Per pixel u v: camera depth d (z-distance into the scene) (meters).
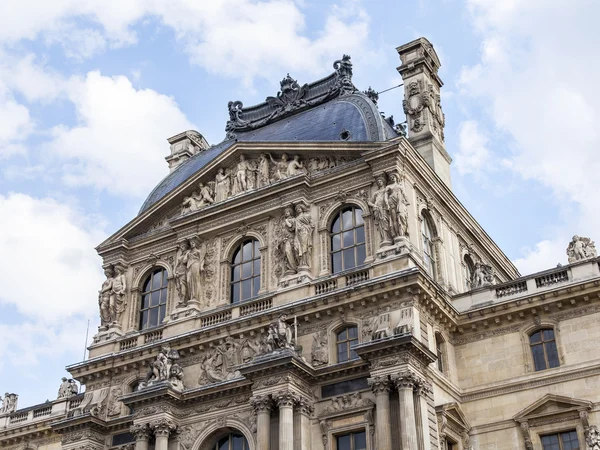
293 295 53.53
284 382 48.22
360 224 54.81
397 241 51.53
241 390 51.84
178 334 57.41
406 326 47.56
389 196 52.50
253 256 58.50
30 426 71.25
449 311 53.03
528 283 53.47
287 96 69.38
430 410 47.22
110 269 64.19
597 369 49.22
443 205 59.72
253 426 50.44
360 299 50.28
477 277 57.69
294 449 47.50
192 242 60.50
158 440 52.06
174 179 68.81
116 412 57.69
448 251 58.62
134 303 62.53
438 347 52.69
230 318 55.94
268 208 58.06
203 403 53.16
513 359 52.12
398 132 61.91
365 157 54.47
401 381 45.84
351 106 62.44
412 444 44.16
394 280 49.22
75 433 56.94
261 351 50.78
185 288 59.34
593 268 51.53
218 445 52.59
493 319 53.38
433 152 61.47
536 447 49.22
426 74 65.00
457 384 53.00
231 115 72.19
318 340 51.28
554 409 49.38
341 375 49.22
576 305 51.34
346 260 54.28
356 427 47.59
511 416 50.69
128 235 64.94
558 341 51.12
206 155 70.00
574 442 48.34
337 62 68.19
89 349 61.25
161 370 54.12
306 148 58.31
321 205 56.53
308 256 54.97
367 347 47.06
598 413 48.06
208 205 61.56
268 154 60.53
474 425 51.62
